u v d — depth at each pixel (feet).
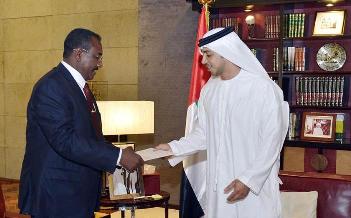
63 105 7.25
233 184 7.68
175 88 19.07
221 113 8.29
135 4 19.66
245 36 17.69
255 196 7.99
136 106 14.61
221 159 8.27
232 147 8.13
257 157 7.77
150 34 19.42
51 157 7.40
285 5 16.87
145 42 19.54
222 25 17.76
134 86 19.89
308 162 16.55
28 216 9.67
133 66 19.88
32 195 7.50
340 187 9.14
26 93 22.61
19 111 22.85
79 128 7.41
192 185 10.89
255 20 17.61
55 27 21.65
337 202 9.11
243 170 8.04
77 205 7.54
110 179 10.96
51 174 7.37
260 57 17.34
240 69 8.27
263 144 7.77
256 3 16.30
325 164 16.28
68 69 7.64
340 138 16.28
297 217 8.89
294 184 9.53
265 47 17.46
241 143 8.05
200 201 10.80
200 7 17.24
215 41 8.07
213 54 8.17
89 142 7.34
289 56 16.83
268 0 16.15
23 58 22.56
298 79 16.65
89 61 7.71
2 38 22.97
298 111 17.02
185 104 18.90
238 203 8.11
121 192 10.92
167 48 19.13
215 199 8.40
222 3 16.81
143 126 14.76
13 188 21.59
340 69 16.48
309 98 16.49
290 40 17.13
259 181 7.64
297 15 16.60
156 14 19.25
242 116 8.00
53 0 21.57
